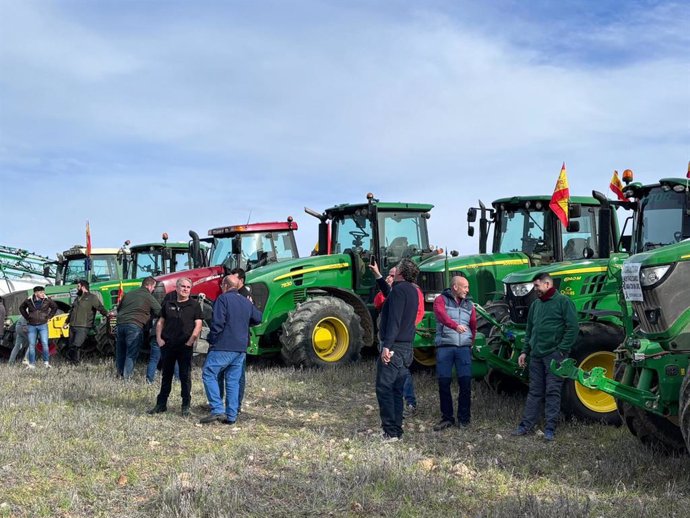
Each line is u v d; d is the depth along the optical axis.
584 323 7.67
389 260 12.27
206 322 11.09
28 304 12.90
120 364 10.88
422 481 5.26
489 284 10.57
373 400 8.99
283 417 7.94
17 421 7.29
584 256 10.43
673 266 5.73
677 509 4.77
